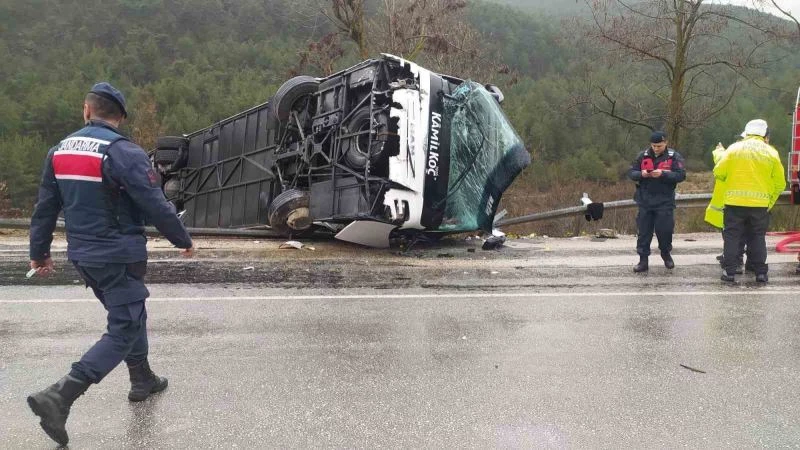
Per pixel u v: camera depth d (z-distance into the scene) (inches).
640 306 222.8
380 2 753.6
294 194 365.4
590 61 746.8
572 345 175.9
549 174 751.1
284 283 261.3
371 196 331.0
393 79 337.4
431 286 257.6
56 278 265.0
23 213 587.5
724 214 273.6
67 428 122.8
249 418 127.6
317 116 369.4
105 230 119.8
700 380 149.3
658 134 286.0
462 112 344.5
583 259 339.0
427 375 151.9
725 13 662.5
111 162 117.2
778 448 116.0
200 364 158.7
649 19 685.3
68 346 172.4
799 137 335.3
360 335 184.9
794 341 180.2
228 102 2410.2
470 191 346.3
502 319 203.8
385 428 123.4
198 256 335.6
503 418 128.0
